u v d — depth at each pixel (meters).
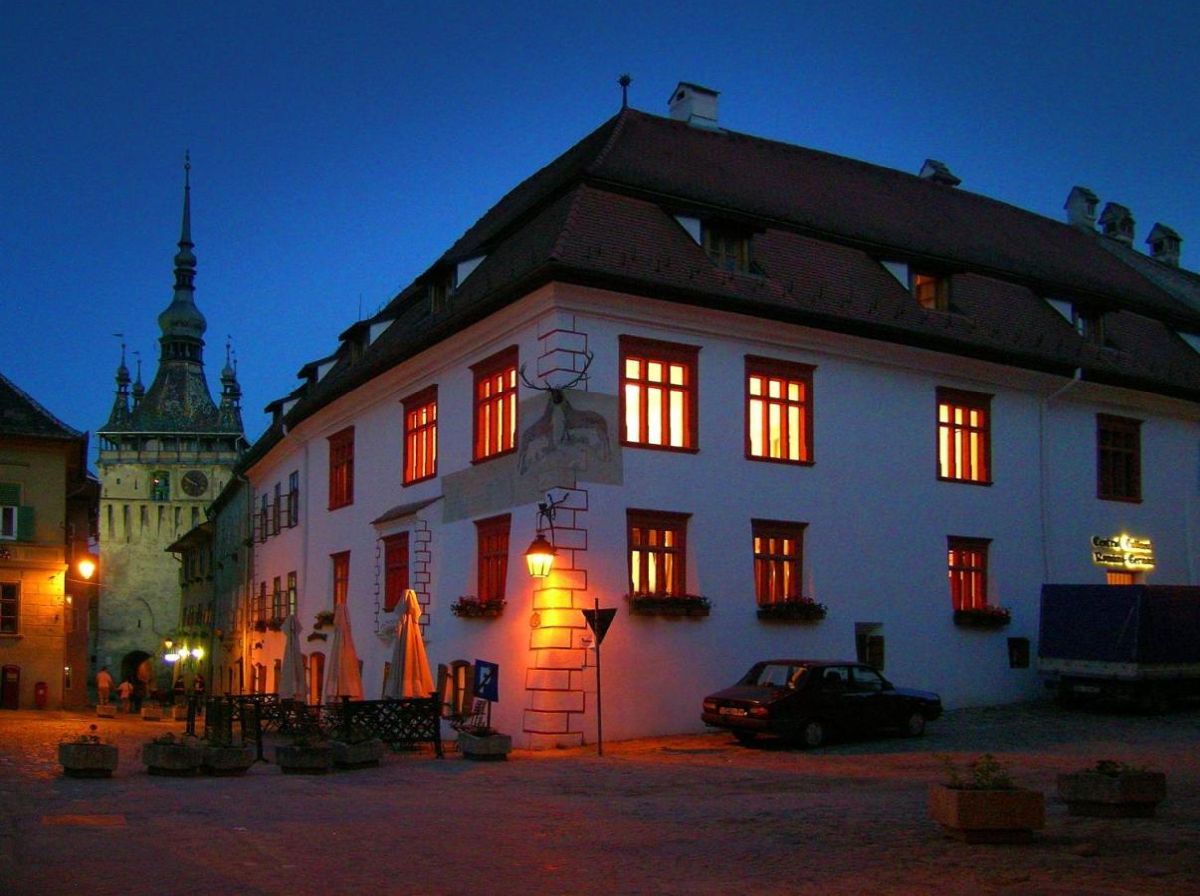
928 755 20.09
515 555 25.17
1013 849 10.48
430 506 28.97
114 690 93.94
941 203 37.53
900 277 30.48
